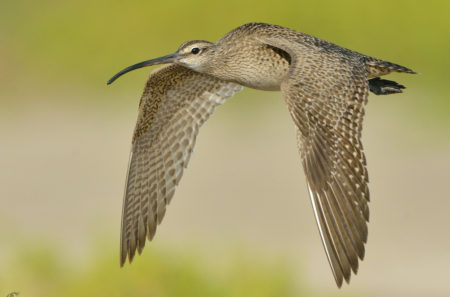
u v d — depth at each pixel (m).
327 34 20.14
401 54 19.73
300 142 8.17
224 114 18.64
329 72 8.59
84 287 11.60
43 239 12.63
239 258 11.77
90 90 20.98
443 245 14.30
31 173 17.47
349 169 7.98
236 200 15.90
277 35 9.62
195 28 20.81
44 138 19.00
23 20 22.58
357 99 8.40
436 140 17.36
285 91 8.41
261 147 17.52
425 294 12.97
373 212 15.33
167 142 10.38
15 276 11.80
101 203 16.28
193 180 16.62
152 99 10.27
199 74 10.28
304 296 12.38
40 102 20.84
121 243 10.12
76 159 17.97
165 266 11.71
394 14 19.84
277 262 11.79
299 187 16.25
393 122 17.97
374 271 13.64
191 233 14.23
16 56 22.02
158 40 20.95
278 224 15.12
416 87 19.23
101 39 21.41
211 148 17.58
